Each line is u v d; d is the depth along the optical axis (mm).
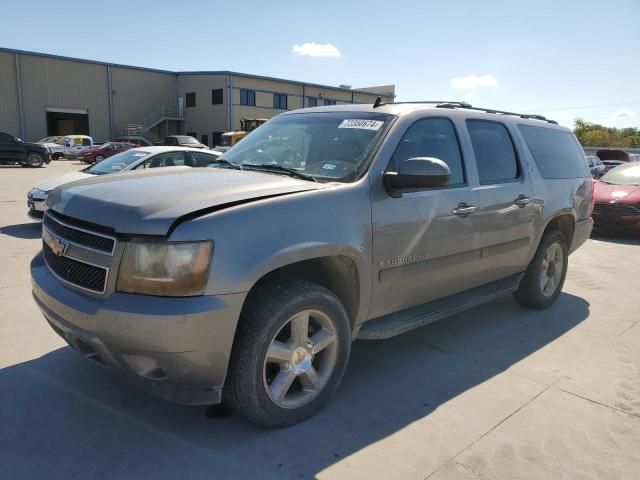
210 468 2721
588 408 3482
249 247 2736
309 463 2797
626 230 10188
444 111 4191
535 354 4363
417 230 3656
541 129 5383
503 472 2789
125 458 2777
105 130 47375
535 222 4957
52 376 3633
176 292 2588
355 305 3469
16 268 6461
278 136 4125
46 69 43406
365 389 3650
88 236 2836
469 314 5371
